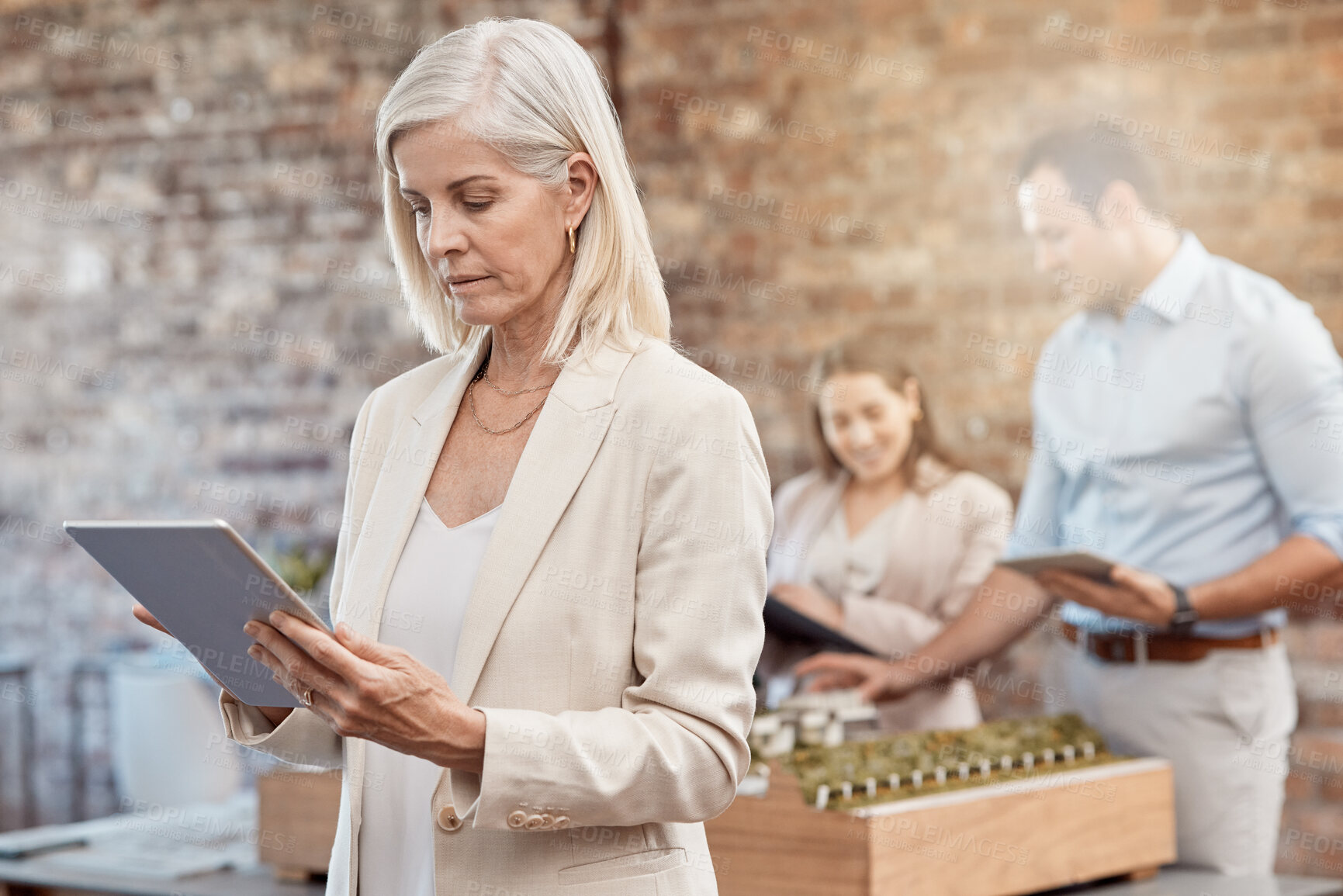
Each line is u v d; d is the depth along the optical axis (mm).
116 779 4582
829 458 3369
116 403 4609
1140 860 2408
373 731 1116
